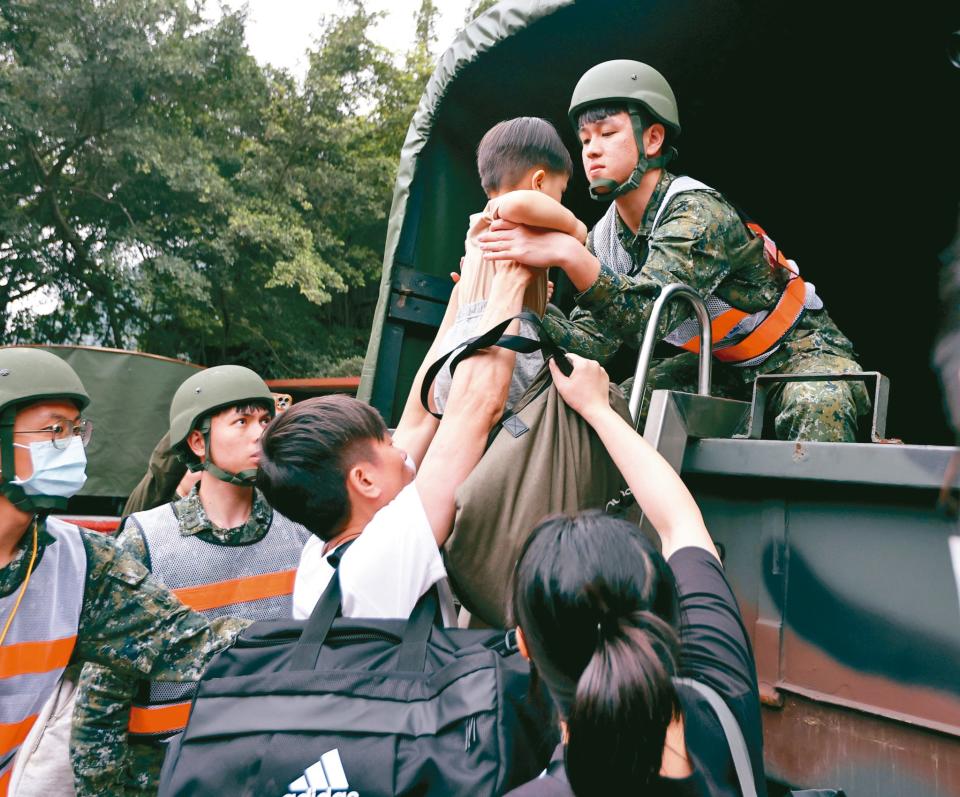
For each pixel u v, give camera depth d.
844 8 3.15
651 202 2.28
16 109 14.87
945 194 4.12
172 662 1.68
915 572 1.45
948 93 3.60
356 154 19.44
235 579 2.25
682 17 3.10
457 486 1.34
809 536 1.61
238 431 2.31
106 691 1.86
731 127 3.91
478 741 1.00
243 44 17.28
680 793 0.81
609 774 0.78
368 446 1.39
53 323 17.94
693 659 0.96
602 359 2.00
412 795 1.00
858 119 3.81
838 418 2.26
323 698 1.07
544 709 1.06
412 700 1.06
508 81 3.31
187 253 16.61
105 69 15.51
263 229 16.25
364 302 20.86
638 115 2.18
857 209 4.35
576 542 0.86
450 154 3.46
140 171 16.05
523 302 1.62
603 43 3.16
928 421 4.45
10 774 1.77
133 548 2.23
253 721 1.07
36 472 1.57
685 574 1.10
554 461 1.39
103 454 7.07
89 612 1.67
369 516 1.39
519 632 0.96
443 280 3.46
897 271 4.45
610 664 0.78
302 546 2.36
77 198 16.70
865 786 1.46
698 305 1.93
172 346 18.58
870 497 1.53
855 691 1.50
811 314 2.49
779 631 1.62
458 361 1.46
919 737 1.42
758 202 4.45
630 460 1.31
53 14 15.48
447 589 1.35
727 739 0.88
